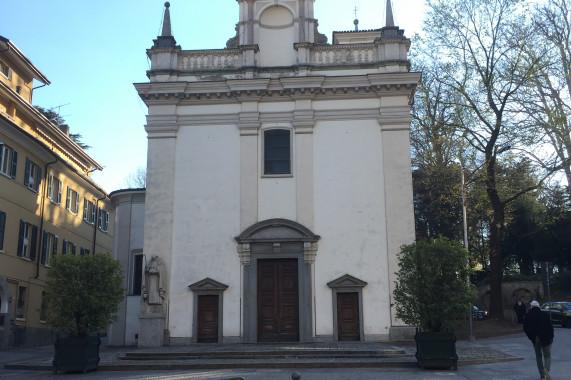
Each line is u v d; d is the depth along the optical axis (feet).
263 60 82.43
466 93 96.53
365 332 72.28
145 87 79.87
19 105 101.35
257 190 77.15
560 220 133.28
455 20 97.40
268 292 74.90
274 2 83.87
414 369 51.52
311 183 76.74
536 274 142.61
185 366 54.60
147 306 73.87
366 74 77.82
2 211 86.89
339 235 75.15
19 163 93.09
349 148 77.66
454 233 121.39
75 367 52.39
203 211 77.10
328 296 73.56
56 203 108.58
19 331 91.20
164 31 83.82
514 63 92.99
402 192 75.46
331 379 45.11
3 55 101.86
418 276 52.47
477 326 89.71
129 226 91.15
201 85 79.61
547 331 42.42
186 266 75.61
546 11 97.19
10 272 89.20
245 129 78.89
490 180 95.71
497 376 45.60
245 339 73.00
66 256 54.95
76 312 53.72
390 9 82.58
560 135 92.27
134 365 54.90
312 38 82.74
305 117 78.43
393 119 77.56
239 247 75.41
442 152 106.83
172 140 79.25
